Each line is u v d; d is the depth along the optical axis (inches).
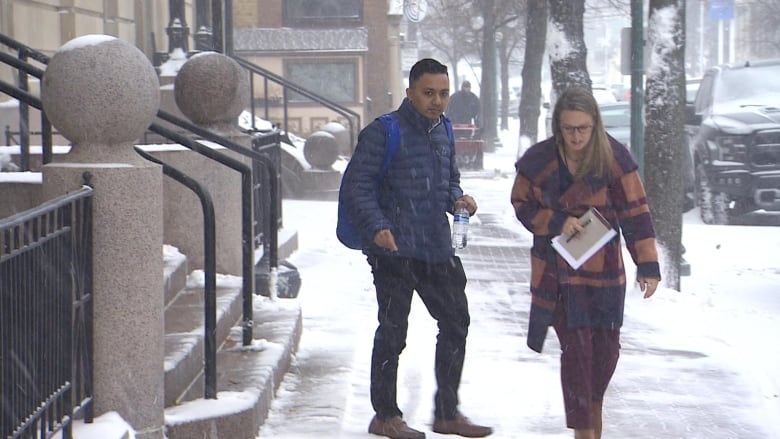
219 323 558.9
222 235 688.4
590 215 423.8
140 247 401.4
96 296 398.0
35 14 1131.3
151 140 991.0
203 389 507.5
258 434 467.8
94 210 394.9
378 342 468.4
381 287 467.2
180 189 676.1
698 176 1454.2
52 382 364.2
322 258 988.6
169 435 427.8
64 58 397.4
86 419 394.9
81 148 405.7
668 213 924.6
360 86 2738.7
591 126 422.0
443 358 473.7
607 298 428.8
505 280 925.8
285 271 775.7
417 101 456.4
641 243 430.9
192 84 699.4
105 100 395.5
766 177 1362.0
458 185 485.1
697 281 1006.4
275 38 2723.9
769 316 818.2
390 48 2810.0
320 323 711.1
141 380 405.7
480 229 1294.3
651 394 568.7
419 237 458.6
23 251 333.7
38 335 349.7
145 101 402.3
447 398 474.9
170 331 525.0
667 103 918.4
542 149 433.4
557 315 434.6
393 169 457.1
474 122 2659.9
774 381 603.8
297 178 1562.5
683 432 501.4
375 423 470.0
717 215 1416.1
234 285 651.5
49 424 361.1
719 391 577.0
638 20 1067.9
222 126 708.7
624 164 429.4
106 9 1347.2
